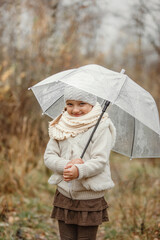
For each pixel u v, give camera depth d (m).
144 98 2.84
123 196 5.38
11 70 5.71
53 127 3.04
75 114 2.93
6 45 6.71
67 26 7.15
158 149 3.04
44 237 4.31
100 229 4.86
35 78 6.46
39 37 6.69
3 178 5.71
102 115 2.88
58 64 6.54
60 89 3.39
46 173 6.63
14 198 5.48
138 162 8.81
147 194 5.57
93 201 2.89
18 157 6.04
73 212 2.91
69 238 2.99
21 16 6.71
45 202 5.70
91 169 2.75
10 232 4.14
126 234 4.42
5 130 6.11
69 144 2.93
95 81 2.70
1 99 5.87
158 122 2.83
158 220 4.58
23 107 6.28
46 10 7.02
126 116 3.25
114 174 7.25
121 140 3.29
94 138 2.89
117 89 2.69
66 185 2.92
